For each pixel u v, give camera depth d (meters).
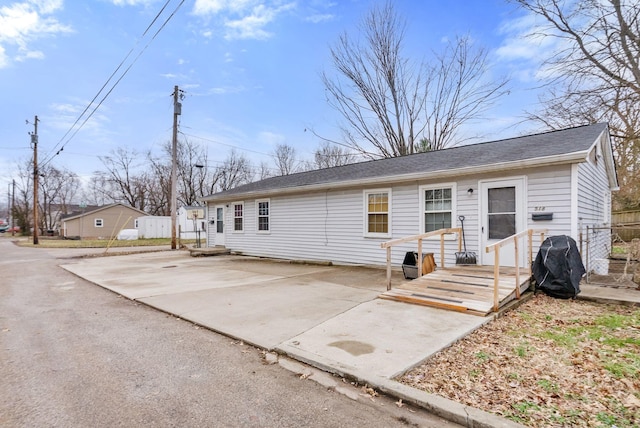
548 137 8.91
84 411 2.64
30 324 5.04
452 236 8.41
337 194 11.19
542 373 3.17
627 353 3.58
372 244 10.23
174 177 19.19
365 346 3.83
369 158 23.33
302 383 3.12
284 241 13.02
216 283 8.11
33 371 3.37
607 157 10.47
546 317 4.88
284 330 4.50
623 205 18.72
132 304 6.27
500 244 5.09
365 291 6.84
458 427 2.44
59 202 55.56
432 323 4.59
